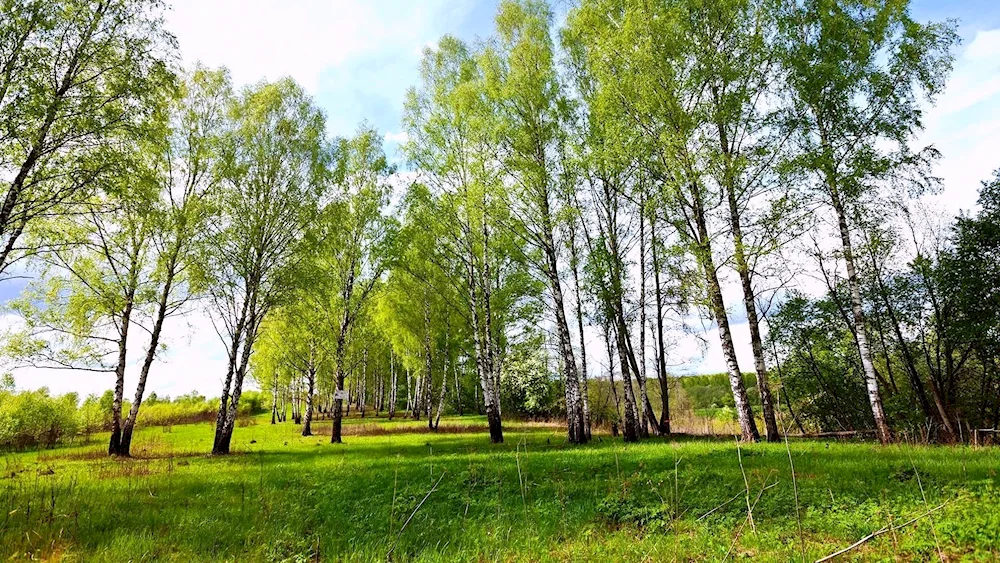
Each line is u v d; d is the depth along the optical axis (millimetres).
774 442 13672
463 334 39156
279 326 32562
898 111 13938
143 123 14242
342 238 26391
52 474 13664
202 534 7871
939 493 6996
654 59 14773
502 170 18406
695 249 14719
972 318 17078
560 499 8750
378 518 8641
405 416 51469
